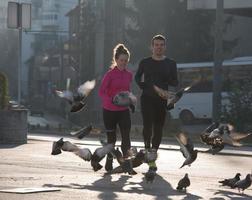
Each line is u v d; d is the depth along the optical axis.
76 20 100.69
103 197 12.84
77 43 92.12
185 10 77.94
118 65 16.92
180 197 13.12
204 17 77.88
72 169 17.45
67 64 106.50
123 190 13.91
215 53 43.34
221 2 43.34
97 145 28.05
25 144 26.67
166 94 15.76
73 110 15.64
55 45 147.25
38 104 113.44
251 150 28.72
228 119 43.56
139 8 79.88
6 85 28.11
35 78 128.50
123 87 16.88
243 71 57.91
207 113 60.84
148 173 14.90
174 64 17.22
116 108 16.88
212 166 19.70
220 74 43.25
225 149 29.62
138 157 15.17
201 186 14.87
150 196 13.15
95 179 15.52
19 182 14.73
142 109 17.06
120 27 81.88
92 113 64.69
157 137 17.23
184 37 78.19
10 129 26.97
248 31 81.94
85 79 89.50
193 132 46.16
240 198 13.23
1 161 19.14
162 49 17.06
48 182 14.81
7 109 27.17
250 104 43.88
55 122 68.31
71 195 12.98
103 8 90.12
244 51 81.69
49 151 22.83
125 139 16.92
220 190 14.30
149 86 16.92
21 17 30.94
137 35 79.75
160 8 79.00
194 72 61.47
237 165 20.27
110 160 16.91
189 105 61.25
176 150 26.78
